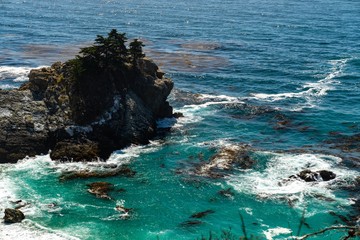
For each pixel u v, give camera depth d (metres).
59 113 54.78
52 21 171.00
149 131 58.12
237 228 39.06
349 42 134.12
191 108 70.75
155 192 44.75
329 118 67.25
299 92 82.12
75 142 52.59
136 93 60.72
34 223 38.81
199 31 154.38
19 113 53.59
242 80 89.88
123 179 47.31
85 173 47.88
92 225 39.09
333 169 49.78
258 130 62.28
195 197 43.97
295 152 54.47
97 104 55.75
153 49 120.31
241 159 51.91
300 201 43.12
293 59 110.38
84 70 56.31
